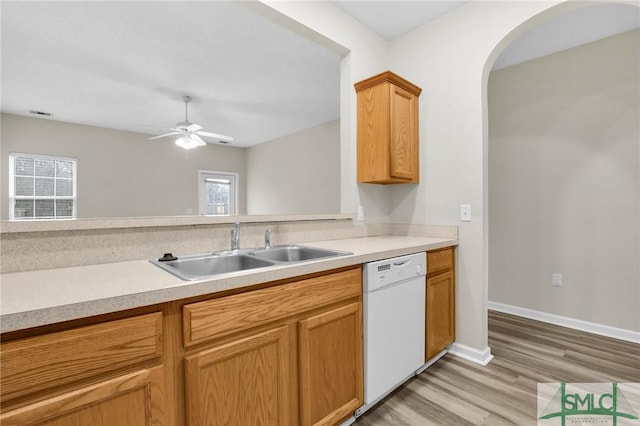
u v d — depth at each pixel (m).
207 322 0.98
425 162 2.39
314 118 4.97
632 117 2.40
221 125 5.36
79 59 2.96
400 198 2.54
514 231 3.00
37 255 1.14
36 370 0.72
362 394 1.51
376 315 1.57
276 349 1.18
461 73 2.19
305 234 1.98
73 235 1.21
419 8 2.23
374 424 1.48
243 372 1.08
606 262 2.52
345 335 1.43
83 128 5.17
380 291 1.59
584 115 2.61
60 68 3.14
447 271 2.15
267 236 1.75
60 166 5.01
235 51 2.84
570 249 2.69
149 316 0.88
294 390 1.24
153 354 0.89
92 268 1.18
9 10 2.21
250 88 3.70
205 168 6.55
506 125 3.04
